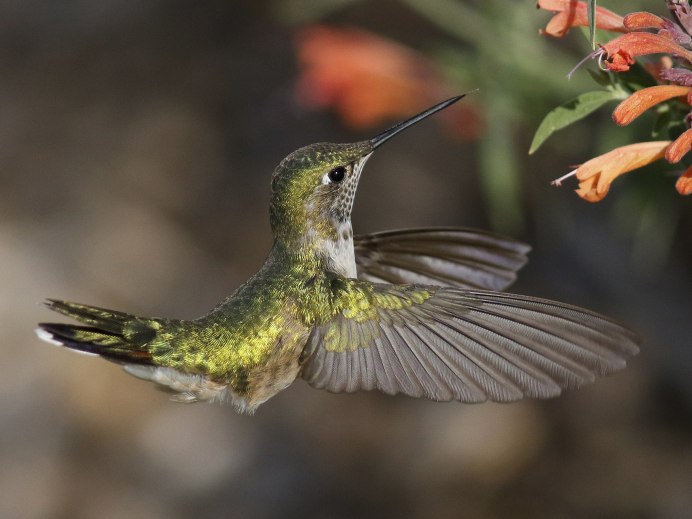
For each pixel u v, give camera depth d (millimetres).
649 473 11664
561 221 11570
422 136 13992
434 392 5168
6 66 15812
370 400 12922
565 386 4793
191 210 14406
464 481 12023
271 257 5891
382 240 6242
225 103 15125
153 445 12609
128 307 13383
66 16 16125
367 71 8578
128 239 13992
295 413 12914
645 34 4449
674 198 7582
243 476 12352
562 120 4648
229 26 15672
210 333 5742
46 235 14031
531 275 12055
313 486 12242
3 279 13344
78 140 15102
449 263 6227
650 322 11508
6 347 12961
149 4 16062
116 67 15680
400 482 12141
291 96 14539
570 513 11586
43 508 12016
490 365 5035
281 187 5793
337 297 5609
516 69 7367
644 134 6488
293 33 15164
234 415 12898
